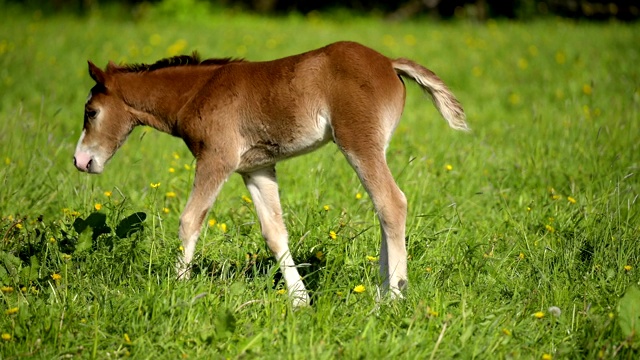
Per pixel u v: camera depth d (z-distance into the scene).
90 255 11.68
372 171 11.10
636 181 16.06
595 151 17.16
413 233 12.94
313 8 52.72
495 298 11.34
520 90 25.89
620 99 22.80
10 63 27.70
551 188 15.57
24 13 44.16
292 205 14.67
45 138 18.00
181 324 10.19
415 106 24.53
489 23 42.06
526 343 9.98
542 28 37.75
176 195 15.29
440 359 9.52
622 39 32.44
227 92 11.67
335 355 9.56
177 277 11.33
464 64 29.47
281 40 34.12
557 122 20.47
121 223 11.95
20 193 15.08
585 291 11.20
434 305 10.66
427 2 50.12
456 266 11.95
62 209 14.19
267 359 9.51
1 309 10.60
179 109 12.12
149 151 18.62
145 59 29.55
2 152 17.33
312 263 12.31
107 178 16.48
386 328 10.37
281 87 11.43
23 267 11.86
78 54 29.86
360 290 10.80
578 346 9.90
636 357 9.48
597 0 45.19
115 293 11.01
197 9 45.44
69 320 10.27
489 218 14.49
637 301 9.88
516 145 18.53
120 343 9.96
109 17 45.28
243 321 10.42
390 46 32.69
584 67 27.66
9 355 9.70
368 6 52.22
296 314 10.55
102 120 12.51
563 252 12.28
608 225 12.75
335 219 13.49
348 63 11.23
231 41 33.59
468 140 19.39
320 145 11.65
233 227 13.52
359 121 11.09
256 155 11.81
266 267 12.24
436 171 16.33
